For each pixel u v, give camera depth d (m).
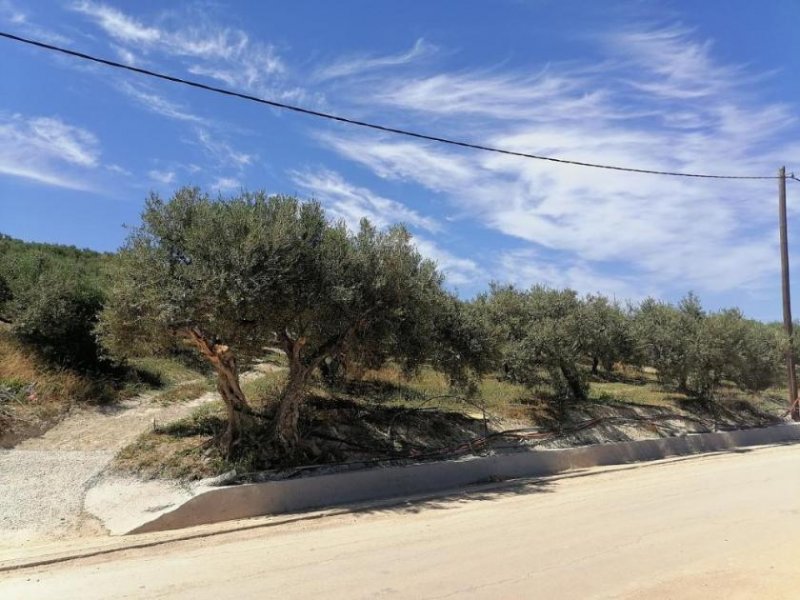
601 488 13.66
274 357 23.17
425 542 8.82
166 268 11.41
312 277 12.21
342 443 14.29
